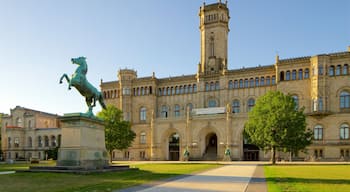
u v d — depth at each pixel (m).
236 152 80.62
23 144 113.12
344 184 22.02
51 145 109.31
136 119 102.44
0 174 29.03
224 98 91.06
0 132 117.94
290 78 81.50
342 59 75.81
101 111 74.94
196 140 86.19
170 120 91.44
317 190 18.61
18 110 116.44
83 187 20.00
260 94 87.00
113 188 19.69
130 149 98.44
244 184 22.31
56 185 21.05
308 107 78.38
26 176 26.91
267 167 45.91
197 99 95.56
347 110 74.12
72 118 31.09
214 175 30.52
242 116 81.25
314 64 77.31
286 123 57.16
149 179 25.77
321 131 75.56
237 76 90.75
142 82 103.06
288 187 20.16
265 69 87.06
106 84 108.12
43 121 117.31
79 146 30.58
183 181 24.36
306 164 55.34
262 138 58.59
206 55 101.06
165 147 93.00
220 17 101.06
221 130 83.31
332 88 76.06
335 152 73.12
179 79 100.00
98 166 32.78
